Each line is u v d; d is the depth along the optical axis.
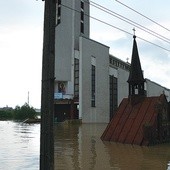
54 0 9.66
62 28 78.12
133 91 31.91
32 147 26.67
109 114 82.31
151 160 20.03
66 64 78.00
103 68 81.06
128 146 27.44
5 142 30.75
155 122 29.12
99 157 21.17
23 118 115.06
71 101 76.25
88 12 86.31
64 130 49.72
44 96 9.27
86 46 76.19
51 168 9.09
